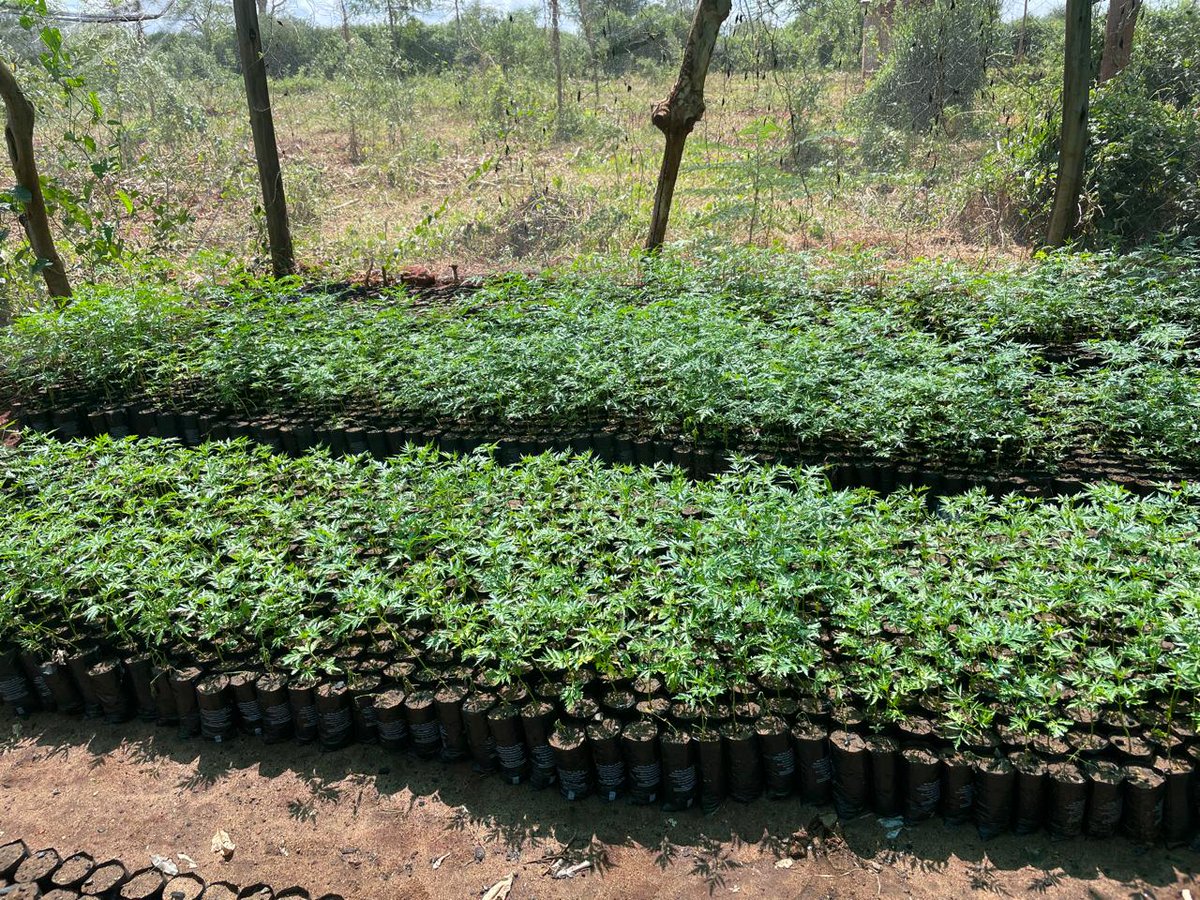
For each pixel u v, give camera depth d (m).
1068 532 4.62
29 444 6.85
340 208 14.58
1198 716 3.66
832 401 6.40
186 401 8.05
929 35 15.26
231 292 9.52
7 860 3.76
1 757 4.65
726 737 3.92
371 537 5.34
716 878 3.69
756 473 5.23
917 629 4.07
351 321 8.62
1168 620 3.83
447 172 16.25
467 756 4.39
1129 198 11.19
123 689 4.79
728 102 18.92
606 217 12.64
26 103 8.73
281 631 4.71
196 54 22.56
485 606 4.34
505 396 7.25
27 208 9.20
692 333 7.30
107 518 5.47
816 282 9.41
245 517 5.62
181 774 4.45
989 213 12.29
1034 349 7.79
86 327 8.22
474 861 3.85
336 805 4.20
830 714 4.02
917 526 5.04
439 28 27.88
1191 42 13.84
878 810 3.92
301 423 7.53
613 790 4.10
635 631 4.48
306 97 22.02
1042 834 3.76
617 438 6.82
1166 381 6.03
